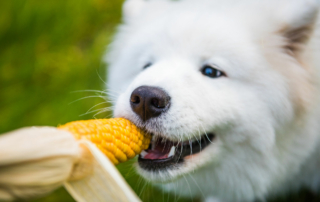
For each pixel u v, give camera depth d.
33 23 4.17
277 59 2.13
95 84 3.90
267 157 2.23
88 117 3.61
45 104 3.72
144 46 2.38
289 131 2.22
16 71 3.95
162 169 2.00
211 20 2.11
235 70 2.05
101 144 1.40
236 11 2.26
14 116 3.55
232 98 2.03
